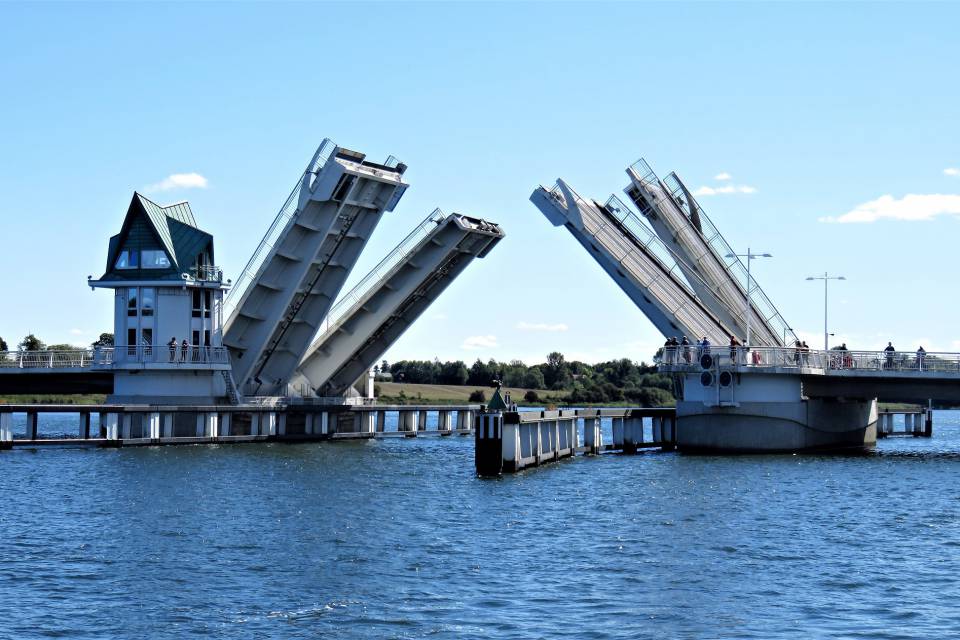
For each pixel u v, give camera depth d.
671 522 37.28
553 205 61.34
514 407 52.56
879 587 27.88
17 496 42.22
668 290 62.88
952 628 24.39
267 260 62.06
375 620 24.89
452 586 27.86
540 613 25.47
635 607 25.97
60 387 76.00
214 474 50.06
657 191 63.28
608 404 160.25
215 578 28.55
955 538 34.59
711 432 61.94
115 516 37.81
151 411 63.22
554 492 44.78
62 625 24.39
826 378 63.72
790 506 41.12
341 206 59.75
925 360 61.50
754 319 66.94
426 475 51.06
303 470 52.62
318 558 30.98
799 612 25.58
